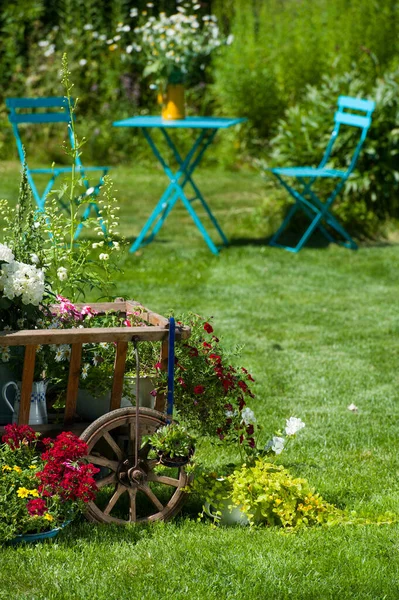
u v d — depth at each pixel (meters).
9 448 3.46
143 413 3.56
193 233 10.14
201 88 15.58
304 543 3.40
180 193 9.39
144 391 3.81
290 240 9.96
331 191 10.39
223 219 10.79
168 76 9.29
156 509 3.77
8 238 3.93
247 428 3.98
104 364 3.81
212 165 14.73
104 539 3.39
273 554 3.30
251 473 3.75
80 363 3.67
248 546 3.37
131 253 9.06
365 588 3.09
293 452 4.49
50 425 3.65
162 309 7.15
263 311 7.28
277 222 10.30
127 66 15.40
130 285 7.88
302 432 4.76
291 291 7.96
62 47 15.59
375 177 10.27
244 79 14.48
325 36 14.73
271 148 14.53
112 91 15.41
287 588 3.07
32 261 3.73
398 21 14.36
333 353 6.22
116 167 14.19
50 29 15.84
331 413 5.07
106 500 3.81
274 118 14.56
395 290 8.08
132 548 3.33
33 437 3.57
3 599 2.95
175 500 3.65
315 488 3.94
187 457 3.57
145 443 3.57
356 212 10.23
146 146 14.87
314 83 14.54
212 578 3.12
